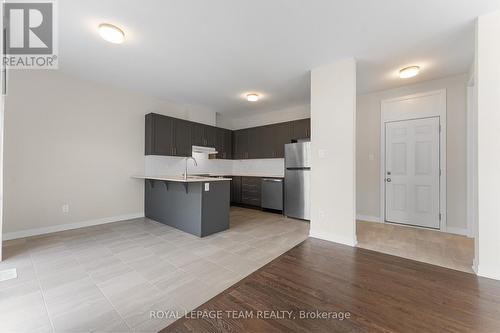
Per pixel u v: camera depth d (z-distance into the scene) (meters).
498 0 1.85
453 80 3.46
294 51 2.73
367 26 2.23
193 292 1.80
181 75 3.50
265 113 6.08
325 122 3.07
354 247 2.79
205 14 2.06
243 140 6.13
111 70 3.32
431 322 1.44
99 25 2.21
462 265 2.29
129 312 1.55
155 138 4.39
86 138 3.74
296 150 4.53
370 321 1.45
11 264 2.29
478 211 2.07
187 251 2.68
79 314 1.53
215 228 3.43
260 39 2.48
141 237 3.21
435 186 3.61
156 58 2.93
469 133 3.29
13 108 3.08
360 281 1.96
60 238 3.12
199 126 5.21
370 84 3.79
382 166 4.09
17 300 1.67
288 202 4.62
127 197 4.27
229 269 2.21
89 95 3.77
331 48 2.66
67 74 3.49
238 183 5.95
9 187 3.05
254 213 5.04
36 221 3.26
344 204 2.90
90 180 3.79
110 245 2.87
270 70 3.29
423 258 2.46
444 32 2.32
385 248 2.77
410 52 2.74
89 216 3.78
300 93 4.36
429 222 3.65
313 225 3.21
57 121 3.44
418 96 3.75
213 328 1.39
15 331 1.36
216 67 3.19
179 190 3.64
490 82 2.01
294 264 2.31
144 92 4.32
